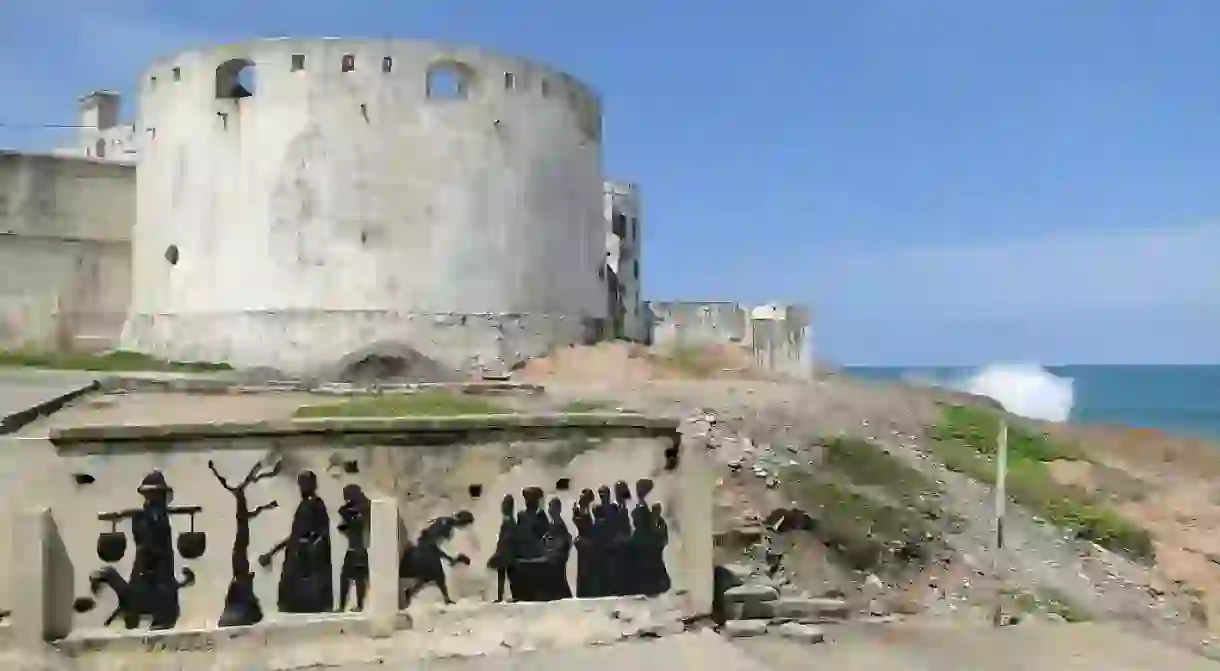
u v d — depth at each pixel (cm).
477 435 1298
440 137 3412
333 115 3344
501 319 3472
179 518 1197
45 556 1144
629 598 1331
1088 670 1365
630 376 3275
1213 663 1437
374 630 1230
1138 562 2177
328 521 1242
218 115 3412
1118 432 3597
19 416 1576
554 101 3694
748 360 4003
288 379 2791
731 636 1377
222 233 3394
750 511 1753
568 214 3759
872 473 2175
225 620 1199
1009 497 2345
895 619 1545
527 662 1224
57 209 3866
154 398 2184
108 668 1146
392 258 3347
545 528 1312
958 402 3338
